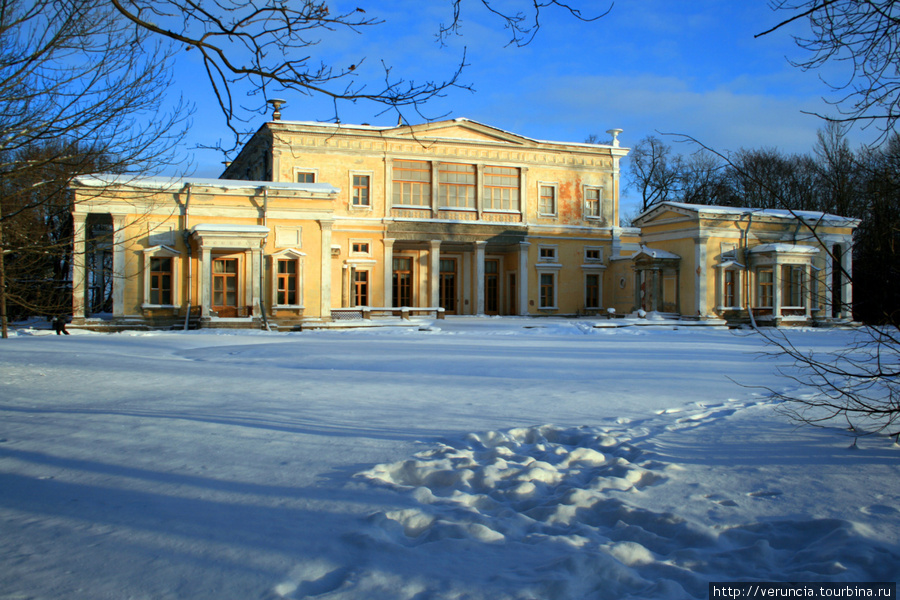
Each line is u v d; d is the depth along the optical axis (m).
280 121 37.16
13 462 5.94
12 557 3.79
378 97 7.44
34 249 13.20
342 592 3.38
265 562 3.74
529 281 42.22
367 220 38.62
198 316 28.69
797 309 35.69
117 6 6.64
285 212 29.89
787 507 4.90
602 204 43.97
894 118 6.13
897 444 6.98
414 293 41.75
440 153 40.28
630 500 5.05
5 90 9.60
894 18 5.80
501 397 9.90
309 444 6.67
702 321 33.97
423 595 3.38
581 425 7.78
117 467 5.78
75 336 22.58
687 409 9.11
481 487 5.35
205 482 5.33
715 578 3.71
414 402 9.34
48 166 11.11
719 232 35.84
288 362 15.36
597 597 3.48
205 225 27.77
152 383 11.36
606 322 31.56
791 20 5.86
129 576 3.55
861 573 3.72
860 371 14.09
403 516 4.54
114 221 27.81
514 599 3.35
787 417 8.57
